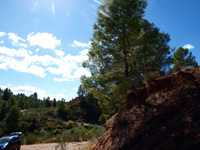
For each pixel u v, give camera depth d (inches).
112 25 296.7
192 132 146.1
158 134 175.0
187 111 180.9
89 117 2635.3
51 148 537.0
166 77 283.7
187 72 258.2
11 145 444.5
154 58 302.4
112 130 274.5
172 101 213.0
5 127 1266.0
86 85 306.5
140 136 193.8
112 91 318.0
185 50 724.0
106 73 320.2
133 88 293.7
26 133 1216.8
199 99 187.5
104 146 254.8
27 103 3563.0
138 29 300.2
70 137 724.7
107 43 315.9
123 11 312.0
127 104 304.3
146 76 342.6
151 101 252.5
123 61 305.0
